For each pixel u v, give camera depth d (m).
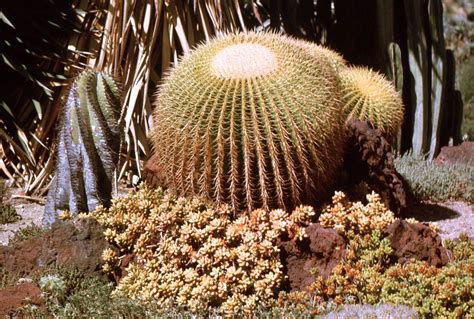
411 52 9.78
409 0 9.76
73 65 8.68
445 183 8.51
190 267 6.11
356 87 7.53
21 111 8.94
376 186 7.26
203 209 6.40
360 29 10.12
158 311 5.70
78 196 7.00
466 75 11.45
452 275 5.79
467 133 11.15
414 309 5.43
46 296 5.86
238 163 6.27
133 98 8.50
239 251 5.97
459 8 15.26
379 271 6.02
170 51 8.79
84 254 6.23
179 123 6.33
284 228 6.07
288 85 6.26
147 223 6.29
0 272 6.25
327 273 6.05
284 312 5.62
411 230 6.20
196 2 8.95
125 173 8.59
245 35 6.72
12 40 8.65
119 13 8.66
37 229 6.86
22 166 8.84
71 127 7.00
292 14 10.29
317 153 6.42
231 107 6.19
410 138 9.86
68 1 8.89
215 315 5.70
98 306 5.71
